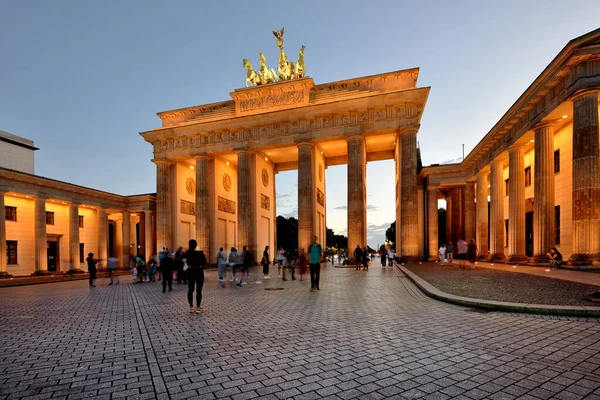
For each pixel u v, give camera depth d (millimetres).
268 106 43156
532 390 4730
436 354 6297
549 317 8914
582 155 19531
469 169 41625
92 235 52094
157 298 15664
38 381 5531
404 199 37312
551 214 23906
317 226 45406
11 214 39750
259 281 21719
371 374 5434
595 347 6480
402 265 32500
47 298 16984
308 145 40938
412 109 37688
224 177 50625
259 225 46438
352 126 39250
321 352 6594
